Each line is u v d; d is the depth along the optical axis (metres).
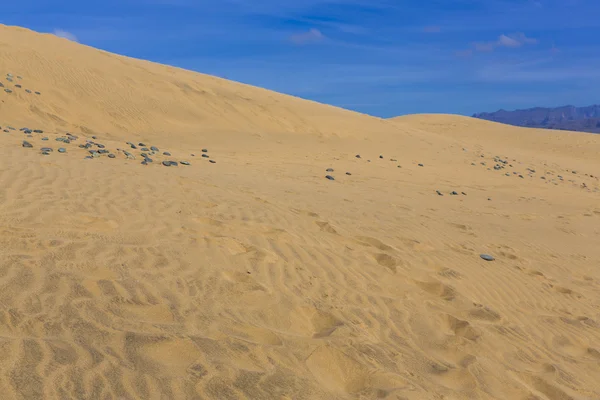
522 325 4.79
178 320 3.44
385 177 14.05
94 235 4.69
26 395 2.38
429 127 40.50
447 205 10.88
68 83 17.50
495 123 42.75
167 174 8.39
